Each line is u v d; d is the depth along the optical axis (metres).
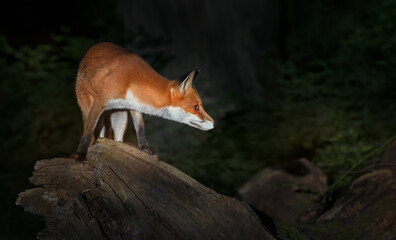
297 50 11.99
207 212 4.26
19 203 4.45
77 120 10.02
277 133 8.65
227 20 9.70
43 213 4.48
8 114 10.05
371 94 9.65
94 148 4.32
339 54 11.14
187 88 5.03
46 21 16.50
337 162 7.53
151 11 9.95
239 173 7.66
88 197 4.30
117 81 4.86
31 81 11.05
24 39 15.40
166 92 5.02
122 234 4.14
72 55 10.56
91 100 5.23
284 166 6.43
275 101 9.54
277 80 9.84
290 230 4.98
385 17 11.02
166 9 9.80
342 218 5.11
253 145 8.34
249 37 9.84
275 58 10.34
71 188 4.37
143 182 4.29
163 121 8.70
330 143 8.41
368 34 10.99
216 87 9.73
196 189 4.33
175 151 8.12
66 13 16.52
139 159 4.36
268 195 6.09
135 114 5.33
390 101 9.42
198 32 9.71
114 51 5.07
